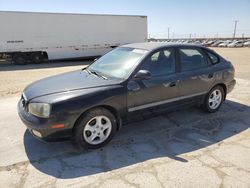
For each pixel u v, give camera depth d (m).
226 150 3.63
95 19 18.72
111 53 4.77
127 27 20.03
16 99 6.71
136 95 3.84
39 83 4.06
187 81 4.48
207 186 2.79
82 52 18.91
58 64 17.62
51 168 3.15
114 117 3.75
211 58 5.05
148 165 3.22
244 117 5.01
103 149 3.66
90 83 3.72
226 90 5.34
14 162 3.29
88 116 3.47
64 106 3.26
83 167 3.18
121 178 2.94
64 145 3.76
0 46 16.12
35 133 3.42
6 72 13.16
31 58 17.80
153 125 4.57
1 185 2.80
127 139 4.00
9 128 4.41
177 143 3.87
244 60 17.70
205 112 5.19
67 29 17.95
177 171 3.08
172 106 4.42
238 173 3.04
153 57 4.13
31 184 2.83
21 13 16.23
